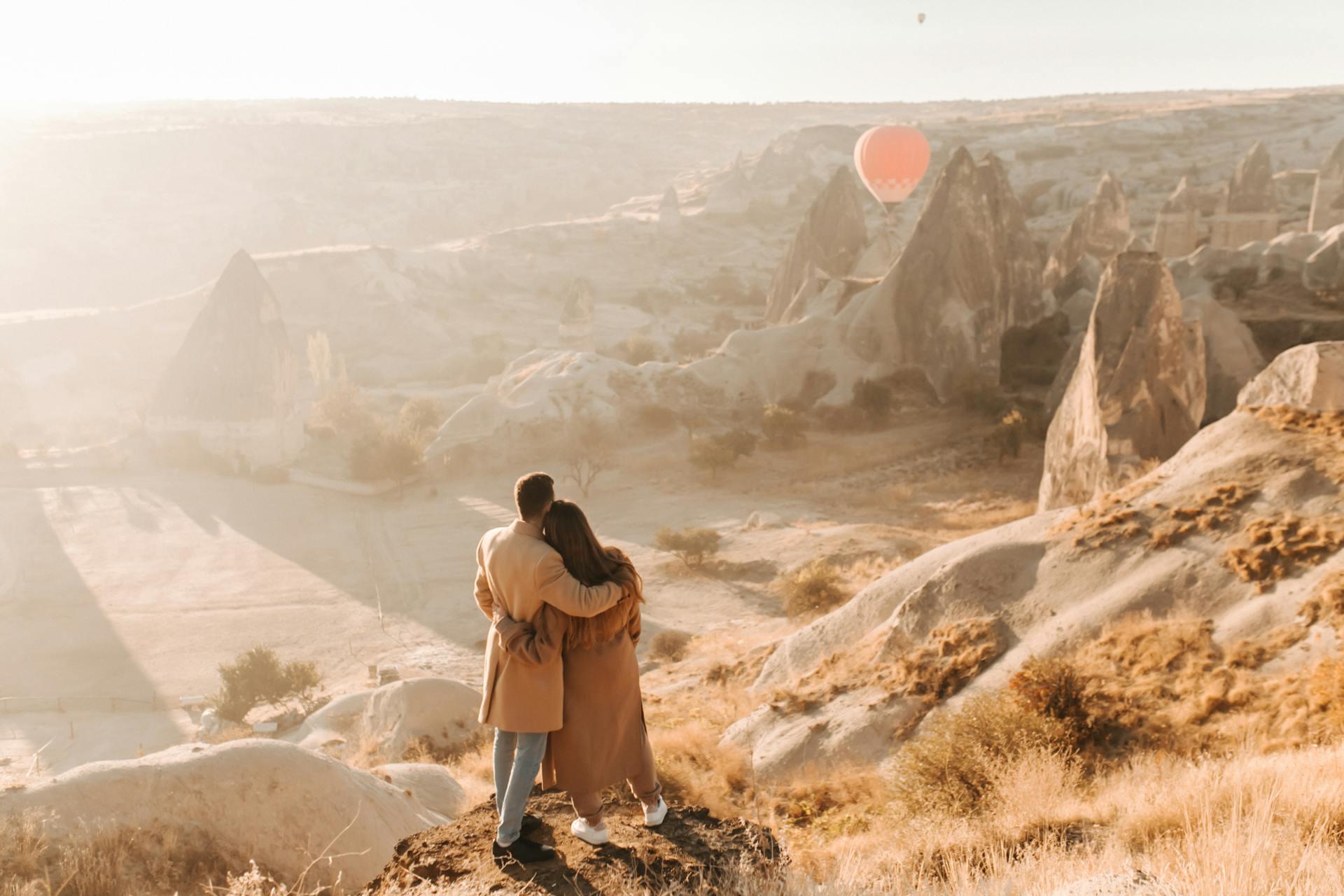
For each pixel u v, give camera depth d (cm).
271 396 8806
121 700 4478
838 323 8712
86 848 746
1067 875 521
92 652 5028
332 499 7656
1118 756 1184
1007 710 1228
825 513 6069
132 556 6488
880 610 1969
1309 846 469
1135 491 1789
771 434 7650
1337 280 6375
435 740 2472
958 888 538
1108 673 1384
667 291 17888
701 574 5144
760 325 13100
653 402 8494
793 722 1672
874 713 1564
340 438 9500
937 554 1998
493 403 8400
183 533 6919
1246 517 1562
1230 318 5784
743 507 6419
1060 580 1659
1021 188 19375
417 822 1068
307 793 912
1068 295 8544
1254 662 1291
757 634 3819
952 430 7488
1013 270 8356
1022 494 5866
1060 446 4231
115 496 7838
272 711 4078
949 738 1195
